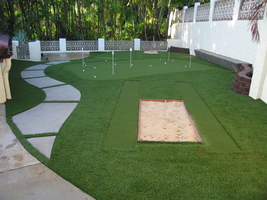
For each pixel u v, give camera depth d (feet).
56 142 11.61
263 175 9.14
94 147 11.16
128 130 13.01
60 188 8.37
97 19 57.93
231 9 32.32
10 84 23.08
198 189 8.30
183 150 10.91
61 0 49.06
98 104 17.17
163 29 63.41
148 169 9.46
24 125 13.60
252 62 26.61
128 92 20.11
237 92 20.12
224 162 10.00
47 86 22.38
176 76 25.94
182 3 53.78
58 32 51.70
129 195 8.00
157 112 16.19
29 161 9.98
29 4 45.65
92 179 8.84
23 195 8.03
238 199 7.82
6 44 16.83
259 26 25.52
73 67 32.30
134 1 50.80
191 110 16.08
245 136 12.40
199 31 44.78
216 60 34.04
